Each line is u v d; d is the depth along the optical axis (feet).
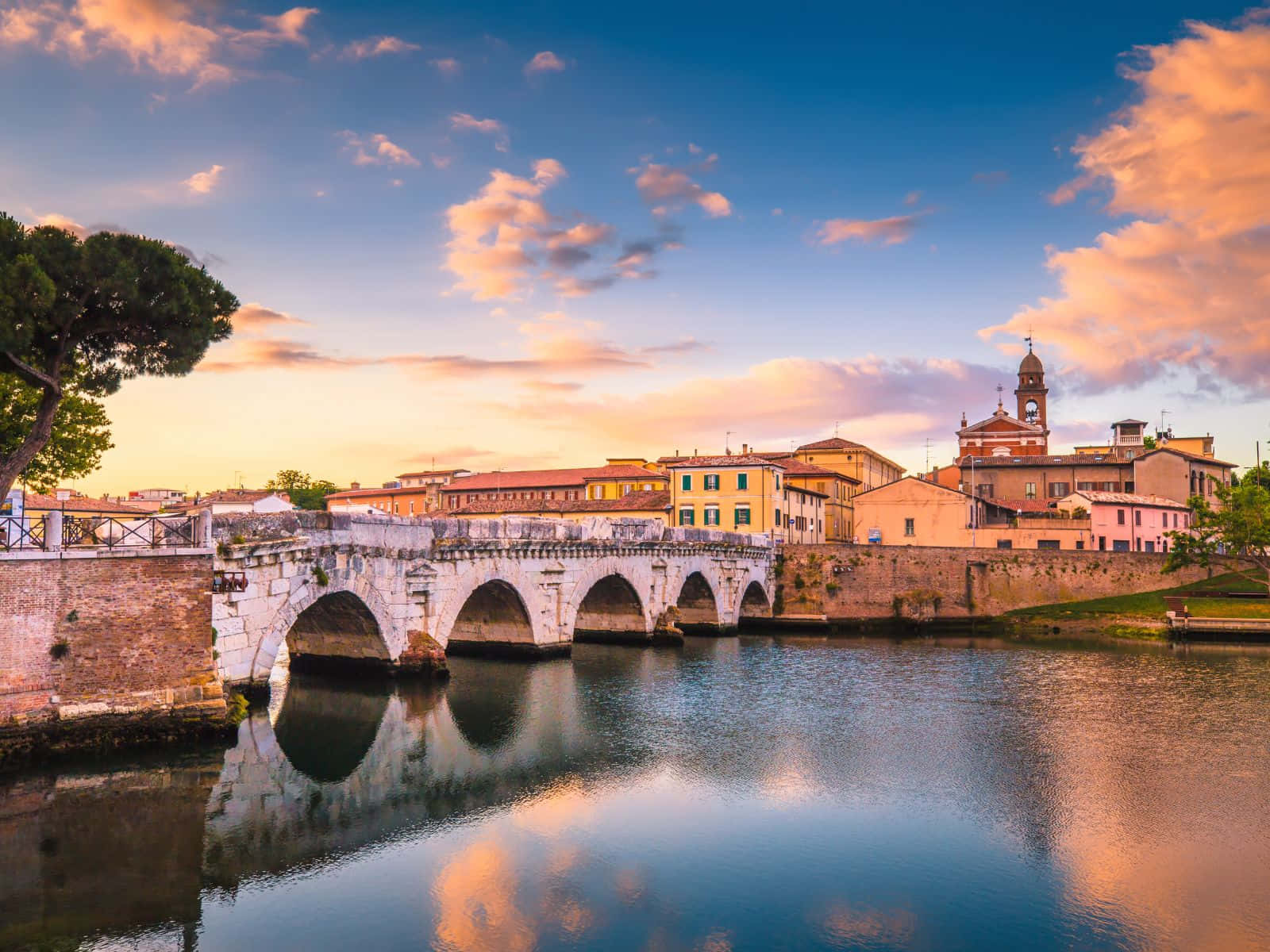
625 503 326.65
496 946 64.28
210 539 102.42
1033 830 87.04
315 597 127.24
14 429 138.10
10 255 94.02
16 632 89.35
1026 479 374.63
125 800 90.07
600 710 136.36
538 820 88.89
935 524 315.99
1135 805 94.12
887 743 117.91
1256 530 244.42
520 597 173.27
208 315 107.34
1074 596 270.87
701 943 65.16
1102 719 133.49
